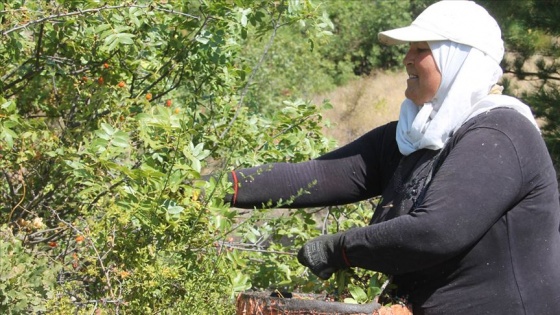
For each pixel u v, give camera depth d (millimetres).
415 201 2434
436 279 2391
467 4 2490
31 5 3158
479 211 2250
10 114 2912
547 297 2334
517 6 8102
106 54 3441
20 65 3451
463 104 2402
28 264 2457
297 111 3670
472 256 2334
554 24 7867
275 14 3527
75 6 3195
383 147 2719
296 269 3467
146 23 3314
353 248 2387
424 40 2432
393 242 2293
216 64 3531
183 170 2744
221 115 3578
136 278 2678
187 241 2783
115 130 2754
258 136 3562
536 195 2336
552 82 8375
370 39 17984
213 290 2848
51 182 3141
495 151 2293
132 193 2693
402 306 2396
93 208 2881
